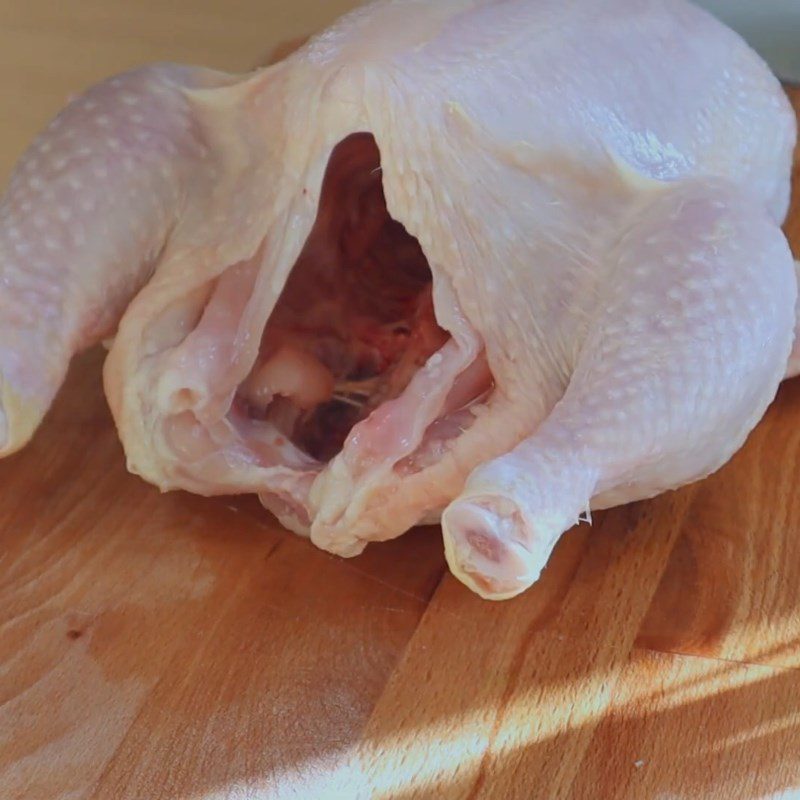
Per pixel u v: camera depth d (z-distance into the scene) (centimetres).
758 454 60
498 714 53
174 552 58
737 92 59
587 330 54
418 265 60
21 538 58
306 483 56
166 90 57
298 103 55
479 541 50
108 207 55
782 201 62
